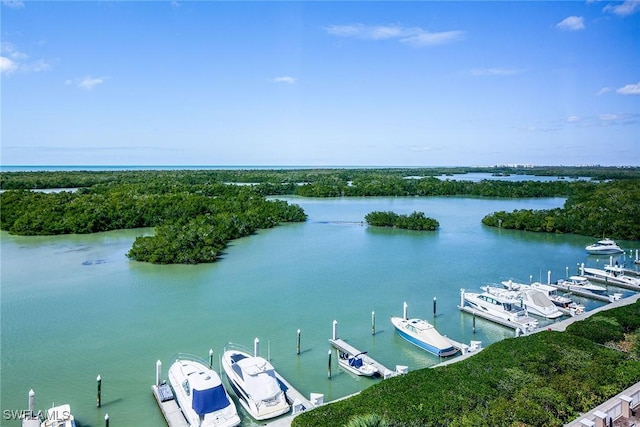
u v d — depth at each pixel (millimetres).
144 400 27781
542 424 20922
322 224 100438
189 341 36688
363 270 59531
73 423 23422
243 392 26438
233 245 77250
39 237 83625
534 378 25516
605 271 55438
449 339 35312
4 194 99062
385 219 96062
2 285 52844
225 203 101188
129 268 61062
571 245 76188
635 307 37719
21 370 31859
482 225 97812
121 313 43469
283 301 46688
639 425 20797
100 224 88750
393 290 50250
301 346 35469
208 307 45031
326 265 62562
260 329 39156
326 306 45000
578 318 38469
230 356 30500
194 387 24250
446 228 94438
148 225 93188
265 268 61031
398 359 33156
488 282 53375
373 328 37781
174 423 24328
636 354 29031
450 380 25547
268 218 96375
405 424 21141
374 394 24156
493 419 21188
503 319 39719
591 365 26578
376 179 193750
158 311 44000
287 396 27031
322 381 29953
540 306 41219
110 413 26250
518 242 79062
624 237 79500
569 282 50812
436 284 52594
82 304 46125
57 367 32312
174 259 63719
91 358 33719
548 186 158250
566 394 23172
